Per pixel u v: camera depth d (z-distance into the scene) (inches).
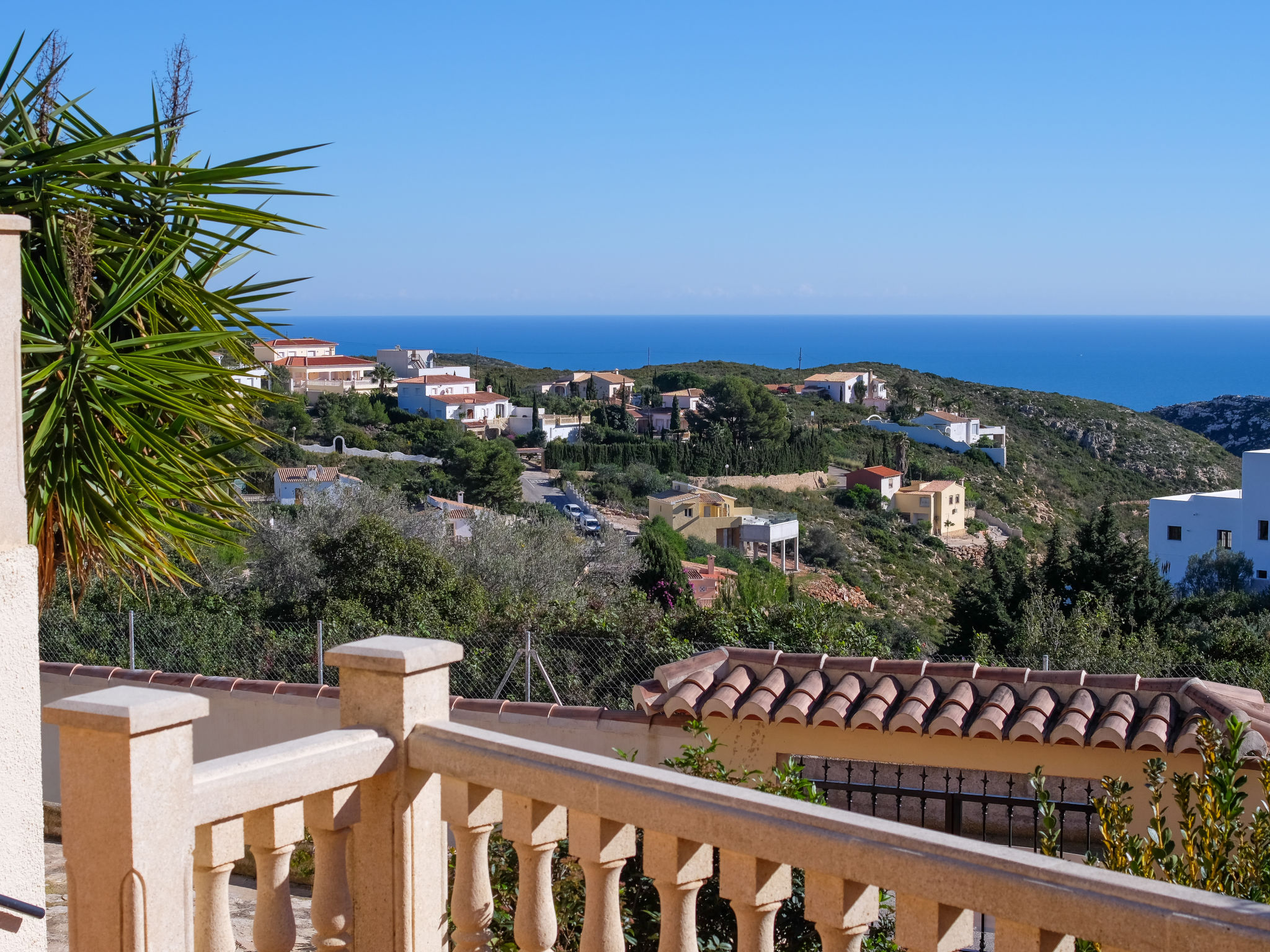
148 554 210.8
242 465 228.4
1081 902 66.7
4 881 81.8
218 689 343.9
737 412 3567.9
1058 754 270.2
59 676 358.9
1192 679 276.1
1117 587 835.4
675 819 83.4
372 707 97.0
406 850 95.3
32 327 193.0
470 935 95.7
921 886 73.0
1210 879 110.5
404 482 2374.5
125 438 207.8
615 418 4065.0
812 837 77.3
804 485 3186.5
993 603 789.9
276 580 616.4
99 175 201.8
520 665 422.9
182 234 212.4
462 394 3966.5
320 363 4269.2
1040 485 3572.8
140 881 78.0
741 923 82.4
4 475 83.0
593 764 87.9
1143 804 263.4
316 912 93.3
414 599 572.4
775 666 302.7
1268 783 122.1
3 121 191.9
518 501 2500.0
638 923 139.5
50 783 358.3
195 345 205.0
